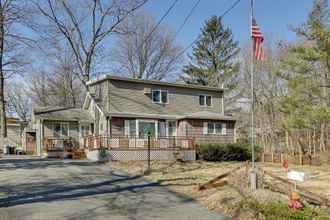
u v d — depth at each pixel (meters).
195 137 27.94
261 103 38.47
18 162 20.58
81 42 35.81
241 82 46.59
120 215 8.12
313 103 19.80
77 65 38.66
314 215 7.73
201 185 11.12
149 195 10.61
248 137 43.31
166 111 28.84
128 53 44.12
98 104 27.06
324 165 23.09
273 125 35.81
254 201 8.53
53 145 28.19
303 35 18.61
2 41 26.16
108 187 11.95
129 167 18.56
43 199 9.80
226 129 30.53
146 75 45.06
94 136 24.23
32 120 37.47
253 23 11.58
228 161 26.06
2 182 12.67
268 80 37.94
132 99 27.31
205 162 24.50
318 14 18.02
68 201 9.56
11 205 9.01
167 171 17.17
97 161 22.00
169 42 45.91
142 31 44.12
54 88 48.81
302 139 30.42
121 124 26.27
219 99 32.56
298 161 24.80
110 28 36.09
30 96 51.56
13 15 24.39
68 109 31.28
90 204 9.23
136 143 24.36
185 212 8.48
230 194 9.70
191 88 30.73
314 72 19.41
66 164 19.50
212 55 48.97
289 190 9.47
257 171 10.63
